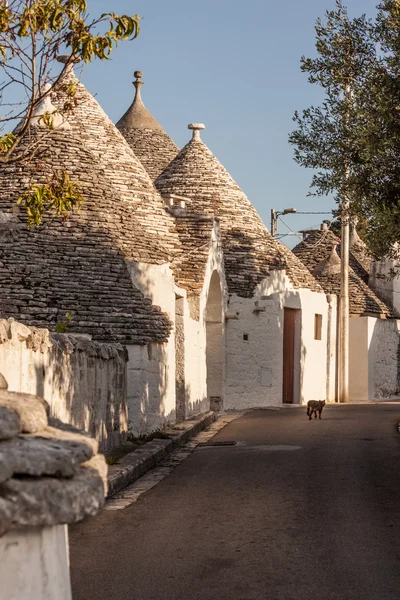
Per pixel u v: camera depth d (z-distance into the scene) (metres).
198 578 6.45
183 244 23.77
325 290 36.31
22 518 2.53
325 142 16.56
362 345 35.53
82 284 17.12
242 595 5.96
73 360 11.73
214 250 24.91
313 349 32.56
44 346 10.09
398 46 15.27
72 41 9.93
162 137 34.00
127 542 7.77
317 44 16.41
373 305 36.38
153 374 17.62
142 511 9.37
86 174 19.72
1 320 8.83
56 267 17.27
